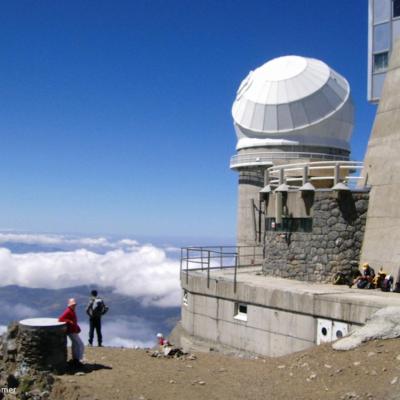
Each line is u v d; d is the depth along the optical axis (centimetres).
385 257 1723
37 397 938
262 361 1209
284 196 1977
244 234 3497
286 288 1608
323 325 1458
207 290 1895
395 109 1866
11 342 1039
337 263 1820
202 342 1897
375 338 1125
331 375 1031
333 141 3416
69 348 1268
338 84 3484
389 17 2267
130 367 1115
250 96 3491
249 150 3459
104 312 1439
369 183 1873
